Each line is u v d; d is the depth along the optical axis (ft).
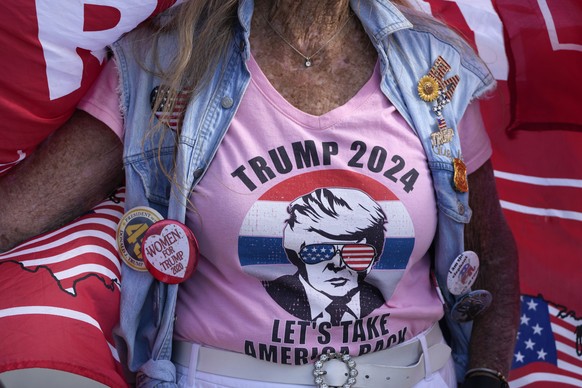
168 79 5.39
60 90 5.21
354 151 5.31
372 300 5.43
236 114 5.29
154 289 5.52
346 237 5.27
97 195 5.68
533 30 6.82
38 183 5.48
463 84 5.89
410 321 5.61
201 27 5.57
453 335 6.45
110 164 5.59
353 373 5.38
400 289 5.54
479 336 6.29
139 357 5.62
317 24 5.44
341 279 5.36
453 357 6.46
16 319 4.99
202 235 5.30
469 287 5.96
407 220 5.39
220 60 5.43
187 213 5.33
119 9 5.22
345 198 5.27
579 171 7.21
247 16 5.36
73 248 5.39
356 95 5.45
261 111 5.28
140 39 5.57
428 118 5.61
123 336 5.46
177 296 5.58
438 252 5.83
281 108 5.28
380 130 5.42
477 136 6.10
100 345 5.13
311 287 5.30
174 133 5.37
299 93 5.41
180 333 5.51
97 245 5.47
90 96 5.48
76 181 5.52
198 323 5.40
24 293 5.10
